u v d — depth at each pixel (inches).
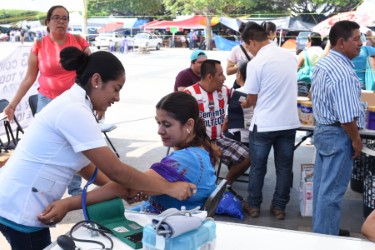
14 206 73.2
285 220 156.9
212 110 162.6
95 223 70.6
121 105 368.5
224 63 658.2
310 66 231.0
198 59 186.2
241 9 1199.6
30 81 162.4
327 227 128.0
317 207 130.1
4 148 203.0
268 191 185.6
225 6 1194.0
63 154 71.6
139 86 474.0
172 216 57.9
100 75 70.1
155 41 1198.9
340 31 119.4
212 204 77.3
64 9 153.5
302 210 159.5
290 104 146.8
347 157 124.3
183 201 77.5
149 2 1496.1
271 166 217.5
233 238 70.0
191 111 79.7
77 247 65.0
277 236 70.9
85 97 71.3
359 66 237.8
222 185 82.5
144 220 75.2
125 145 250.7
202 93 160.2
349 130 120.2
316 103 126.2
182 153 76.4
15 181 73.0
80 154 73.0
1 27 997.8
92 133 69.9
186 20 1138.0
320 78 122.9
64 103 70.2
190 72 189.9
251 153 155.6
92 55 71.5
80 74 71.6
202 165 76.9
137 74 587.2
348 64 121.1
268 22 211.0
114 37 1156.5
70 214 156.1
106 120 314.2
